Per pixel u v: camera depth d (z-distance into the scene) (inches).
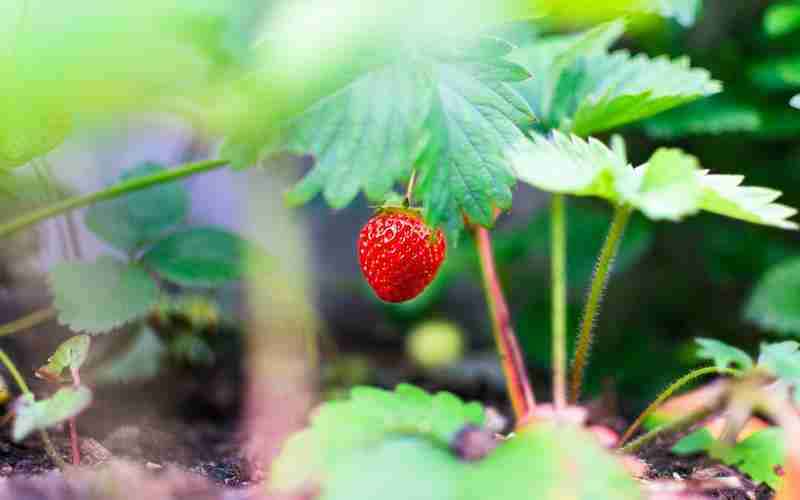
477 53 12.4
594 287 12.7
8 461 12.5
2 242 15.6
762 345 12.2
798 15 17.7
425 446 10.8
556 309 13.3
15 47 12.6
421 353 21.3
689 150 19.6
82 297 13.8
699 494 12.3
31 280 16.1
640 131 19.5
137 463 12.9
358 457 10.7
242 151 12.4
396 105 12.2
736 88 18.5
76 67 12.8
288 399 17.1
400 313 21.7
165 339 17.0
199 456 13.9
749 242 19.5
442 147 12.1
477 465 10.6
